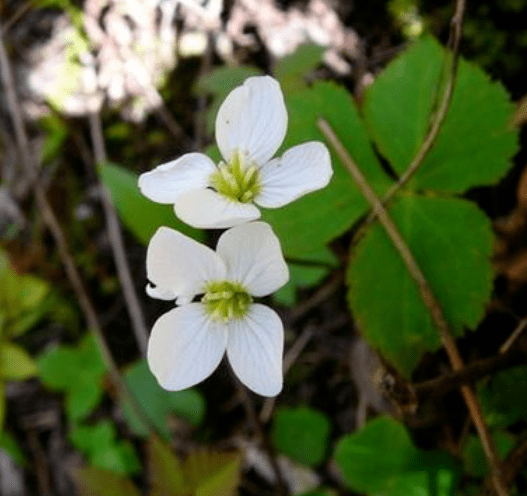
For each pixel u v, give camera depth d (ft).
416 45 0.24
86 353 0.33
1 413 0.32
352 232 0.28
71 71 0.35
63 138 0.36
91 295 0.35
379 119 0.24
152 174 0.19
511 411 0.24
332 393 0.31
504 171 0.23
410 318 0.23
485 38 0.30
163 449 0.27
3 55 0.32
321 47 0.29
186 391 0.31
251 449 0.31
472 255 0.23
